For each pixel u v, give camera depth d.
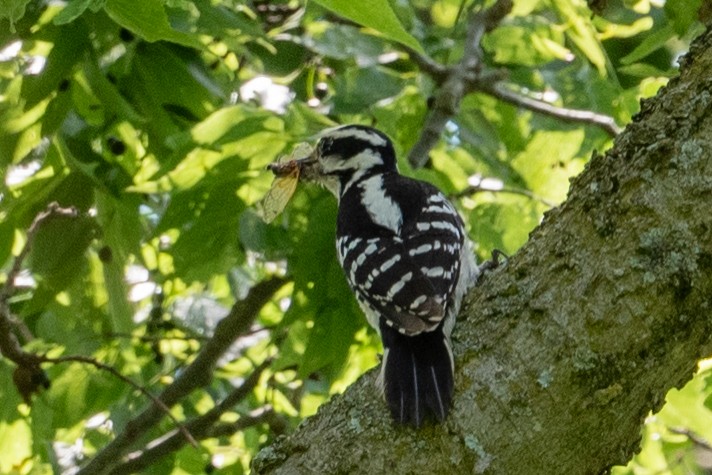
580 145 13.55
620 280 6.29
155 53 10.85
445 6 14.64
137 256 11.80
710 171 6.31
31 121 11.37
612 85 13.61
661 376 6.35
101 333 12.70
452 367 6.48
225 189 10.98
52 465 13.72
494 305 6.62
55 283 11.55
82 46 10.51
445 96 12.70
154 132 11.20
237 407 14.62
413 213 8.37
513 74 14.05
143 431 13.05
